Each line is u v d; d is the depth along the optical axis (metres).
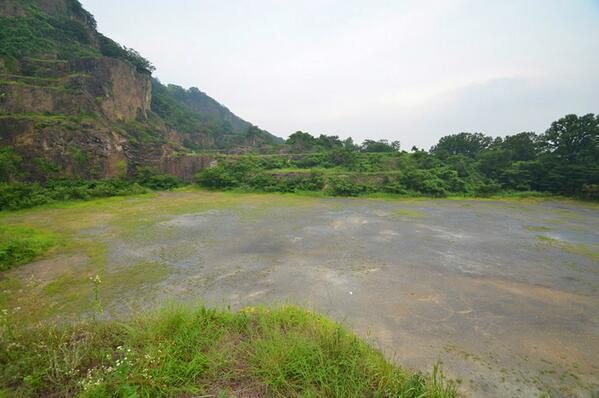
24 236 10.78
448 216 16.62
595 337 5.00
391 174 28.81
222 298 6.42
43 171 22.09
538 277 7.77
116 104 34.88
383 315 5.63
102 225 13.47
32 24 36.47
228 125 82.81
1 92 24.53
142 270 8.10
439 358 4.32
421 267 8.41
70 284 7.15
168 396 2.57
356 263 8.71
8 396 2.44
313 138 45.66
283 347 3.10
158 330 3.40
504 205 21.52
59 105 27.41
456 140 45.44
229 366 2.96
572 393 3.72
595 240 11.66
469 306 6.06
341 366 3.01
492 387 3.78
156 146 32.53
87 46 41.44
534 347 4.68
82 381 2.43
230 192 27.12
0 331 3.17
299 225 13.83
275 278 7.56
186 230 12.65
